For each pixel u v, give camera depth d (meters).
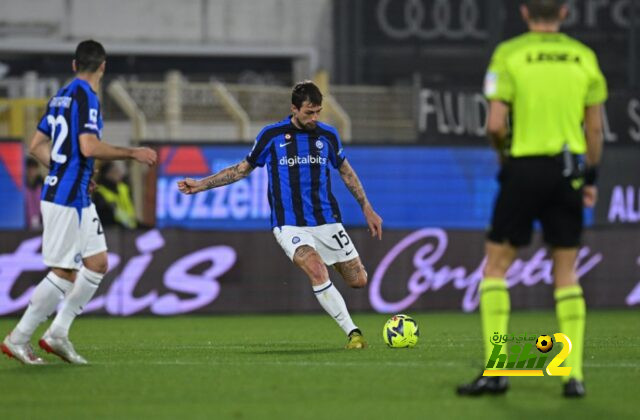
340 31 96.12
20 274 55.28
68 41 95.50
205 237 57.53
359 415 19.44
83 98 25.66
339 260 32.12
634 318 53.41
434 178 65.44
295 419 19.09
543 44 21.00
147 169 62.94
